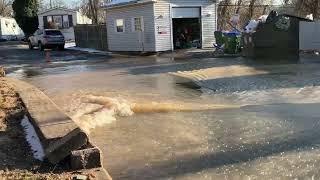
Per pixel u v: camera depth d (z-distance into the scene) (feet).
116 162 23.62
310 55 77.36
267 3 182.39
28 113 30.91
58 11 194.18
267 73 56.03
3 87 46.75
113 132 29.73
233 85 47.93
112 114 34.09
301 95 40.29
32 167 21.40
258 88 45.11
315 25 81.41
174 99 40.96
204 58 82.69
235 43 86.69
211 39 106.32
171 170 22.11
